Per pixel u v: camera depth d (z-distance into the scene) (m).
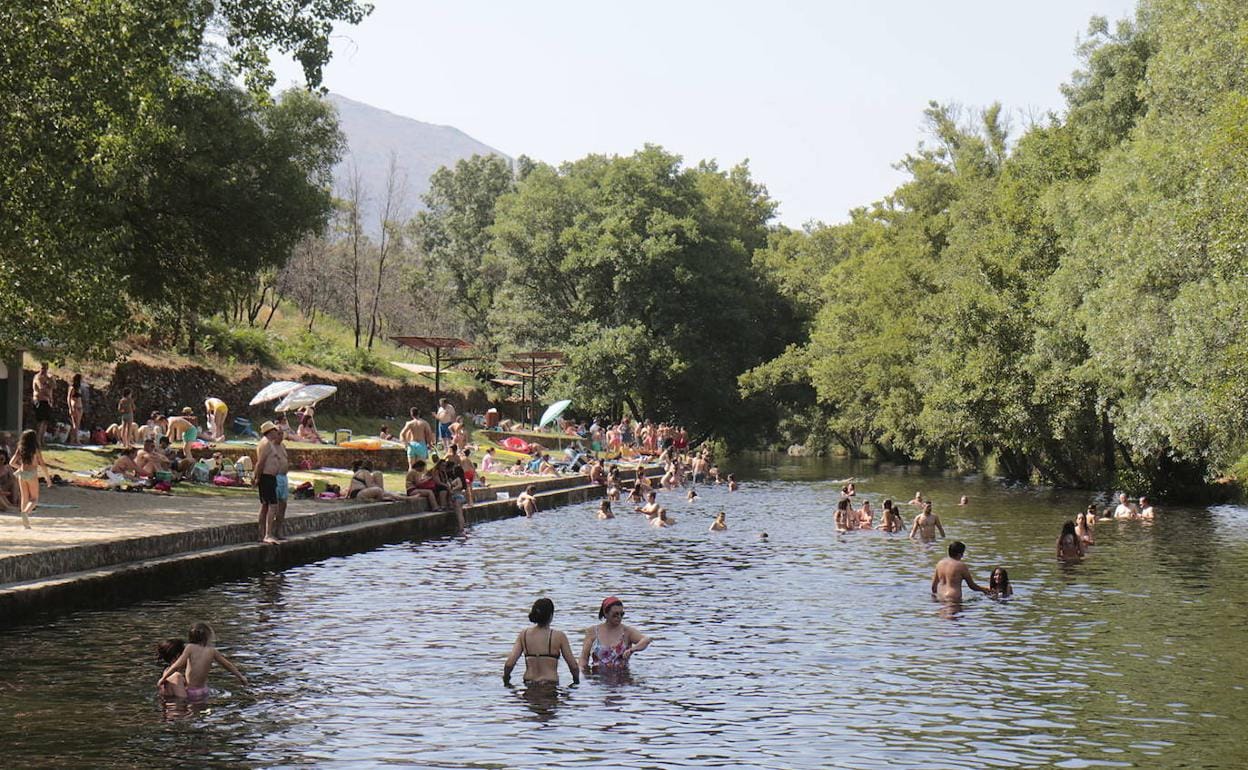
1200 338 34.22
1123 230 40.97
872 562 27.81
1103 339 40.94
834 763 11.53
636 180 89.31
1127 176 41.59
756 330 93.38
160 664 14.96
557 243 89.19
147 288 37.12
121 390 42.66
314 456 41.19
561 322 89.25
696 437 93.94
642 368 83.81
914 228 79.06
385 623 18.53
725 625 19.17
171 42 30.08
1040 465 62.38
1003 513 43.12
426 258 122.75
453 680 14.78
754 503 48.47
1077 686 14.97
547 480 46.25
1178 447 41.03
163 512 24.84
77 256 24.30
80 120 24.00
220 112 36.62
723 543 31.92
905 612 20.61
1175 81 38.22
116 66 24.73
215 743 11.78
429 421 63.22
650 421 85.62
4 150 22.70
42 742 11.72
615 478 52.06
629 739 12.25
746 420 94.25
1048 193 51.34
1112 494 53.56
